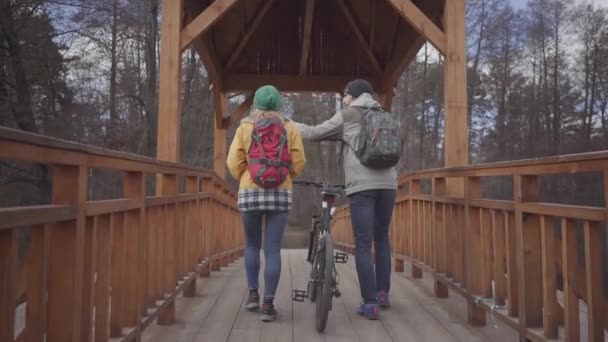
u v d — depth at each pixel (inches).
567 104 1205.7
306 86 384.8
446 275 177.3
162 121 212.7
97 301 99.3
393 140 147.1
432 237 194.2
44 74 652.1
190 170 178.7
